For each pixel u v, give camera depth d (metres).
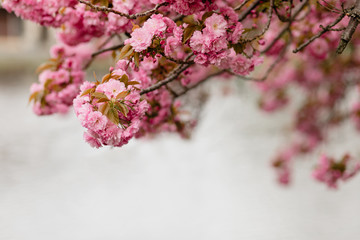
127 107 2.24
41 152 11.27
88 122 2.15
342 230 7.43
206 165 10.54
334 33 3.88
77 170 10.16
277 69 7.38
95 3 2.88
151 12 2.40
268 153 11.09
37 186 9.24
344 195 8.91
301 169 10.12
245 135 12.52
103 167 10.47
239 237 7.39
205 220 7.99
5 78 22.05
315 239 7.16
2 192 8.91
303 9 3.71
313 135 8.09
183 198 8.94
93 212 8.27
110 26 2.91
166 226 7.79
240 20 2.98
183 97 4.74
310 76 7.42
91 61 3.79
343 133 9.33
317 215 8.05
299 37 3.97
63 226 7.70
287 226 7.69
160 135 4.35
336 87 7.53
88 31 3.37
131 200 8.82
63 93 3.70
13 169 10.05
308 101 8.14
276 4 3.13
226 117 13.51
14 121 14.02
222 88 8.23
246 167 10.52
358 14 2.29
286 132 8.55
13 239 7.18
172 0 2.38
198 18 2.46
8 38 38.00
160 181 9.70
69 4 3.10
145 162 10.87
